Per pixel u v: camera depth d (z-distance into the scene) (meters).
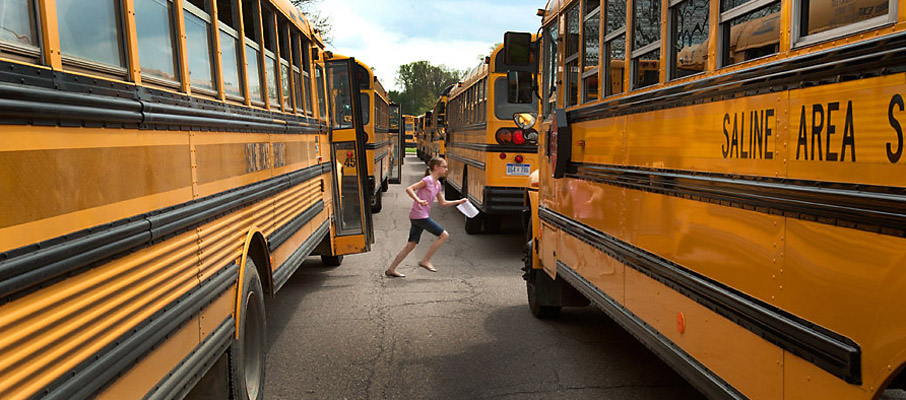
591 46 4.59
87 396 1.96
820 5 2.14
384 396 4.22
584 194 4.64
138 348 2.30
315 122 6.70
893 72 1.79
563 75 5.30
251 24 4.50
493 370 4.68
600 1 4.32
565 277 5.08
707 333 2.89
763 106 2.43
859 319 1.94
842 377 2.01
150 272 2.46
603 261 4.24
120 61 2.37
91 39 2.15
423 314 6.20
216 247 3.31
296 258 5.41
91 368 1.99
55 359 1.82
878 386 1.88
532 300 6.09
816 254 2.13
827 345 2.07
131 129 2.36
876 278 1.87
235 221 3.68
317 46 7.01
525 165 9.95
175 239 2.74
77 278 1.95
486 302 6.66
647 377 4.52
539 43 6.20
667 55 3.28
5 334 1.62
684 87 3.06
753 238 2.51
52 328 1.81
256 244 4.21
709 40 2.85
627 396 4.18
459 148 14.46
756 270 2.49
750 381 2.55
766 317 2.41
